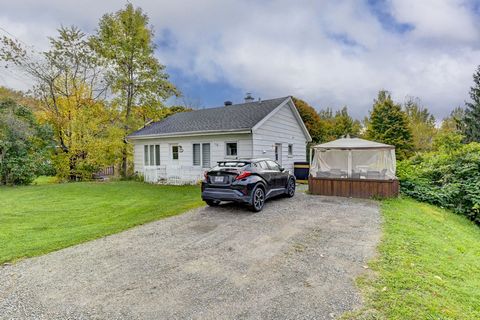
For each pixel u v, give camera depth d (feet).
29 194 37.27
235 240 17.15
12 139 47.14
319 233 18.37
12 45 53.36
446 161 39.70
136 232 19.13
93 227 20.75
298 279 11.82
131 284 11.62
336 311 9.36
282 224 20.65
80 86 59.77
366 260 13.74
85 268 13.32
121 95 66.03
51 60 56.13
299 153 58.44
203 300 10.24
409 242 16.66
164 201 31.32
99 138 58.70
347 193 32.83
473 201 31.89
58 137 58.54
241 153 43.21
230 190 23.97
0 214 25.57
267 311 9.45
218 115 52.65
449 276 12.59
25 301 10.38
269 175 27.07
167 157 52.75
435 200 33.47
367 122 117.08
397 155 90.68
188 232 18.95
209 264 13.58
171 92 73.15
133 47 65.26
